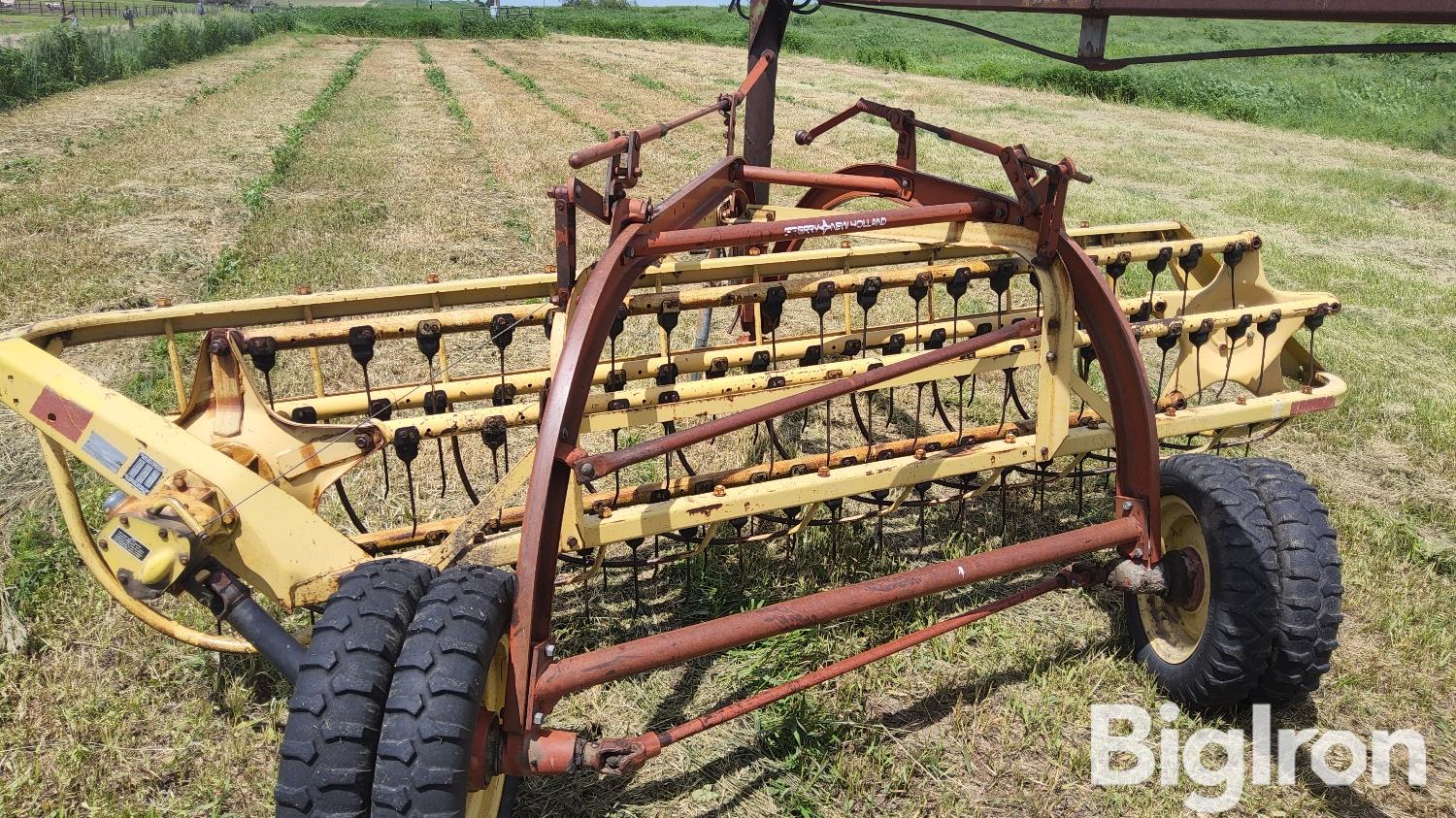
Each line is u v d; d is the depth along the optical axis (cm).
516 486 299
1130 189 1374
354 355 354
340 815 222
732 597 417
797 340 457
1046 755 344
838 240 959
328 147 1507
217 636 354
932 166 1441
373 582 246
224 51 3641
